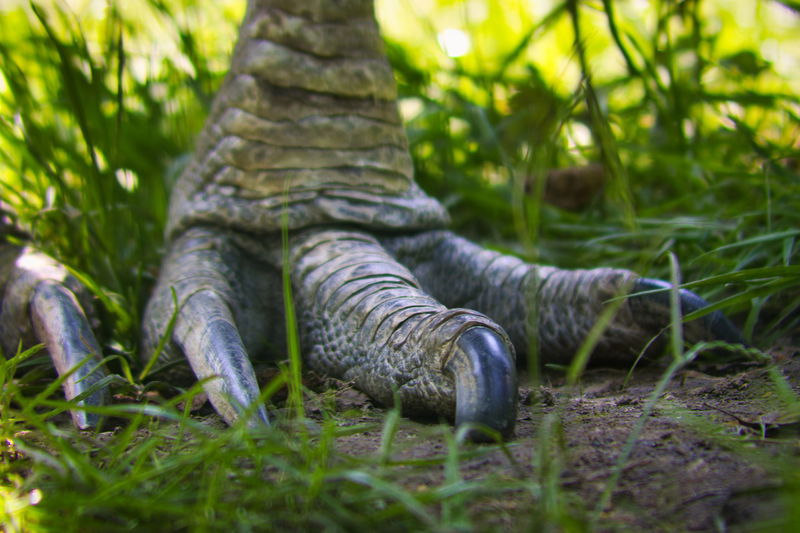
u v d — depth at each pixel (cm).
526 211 62
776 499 28
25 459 34
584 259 59
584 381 44
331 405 38
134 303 49
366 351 39
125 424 39
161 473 31
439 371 35
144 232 58
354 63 45
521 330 46
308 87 45
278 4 45
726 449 32
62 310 42
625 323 43
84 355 40
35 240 51
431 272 48
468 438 33
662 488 30
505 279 47
